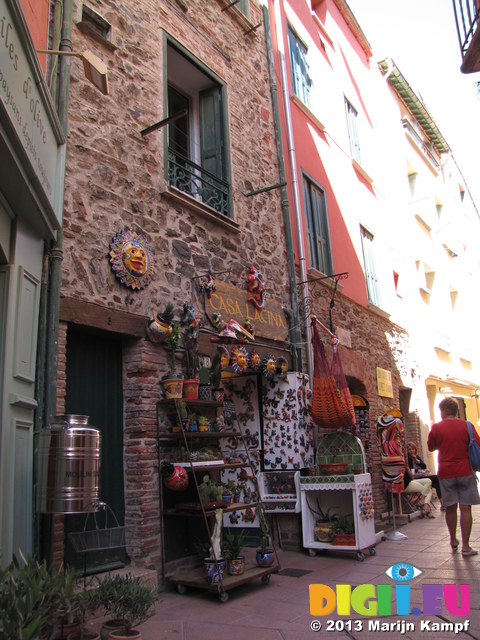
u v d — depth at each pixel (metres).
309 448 7.62
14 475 3.84
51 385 4.51
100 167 5.48
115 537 4.29
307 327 8.76
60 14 5.31
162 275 5.97
